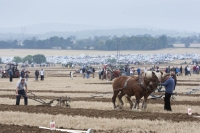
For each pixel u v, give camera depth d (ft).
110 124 89.81
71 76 302.86
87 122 92.63
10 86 224.53
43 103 125.80
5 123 94.02
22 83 125.80
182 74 348.18
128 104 129.80
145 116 100.58
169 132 82.58
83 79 290.56
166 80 114.52
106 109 116.37
